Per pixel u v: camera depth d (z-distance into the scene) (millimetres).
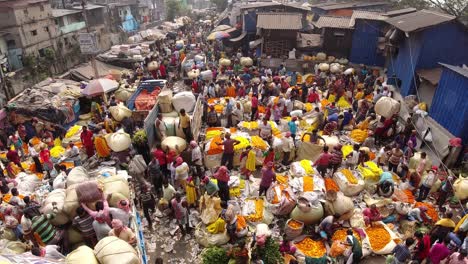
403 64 18906
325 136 14500
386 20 20781
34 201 9570
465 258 7949
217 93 20375
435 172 11133
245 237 9578
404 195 11312
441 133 13578
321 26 25062
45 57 28328
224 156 12812
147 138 13352
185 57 29844
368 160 13125
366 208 10664
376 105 15656
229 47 31938
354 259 8750
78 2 40469
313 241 9727
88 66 26484
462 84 12719
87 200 8562
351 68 22641
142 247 8906
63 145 15906
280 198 10922
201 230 10039
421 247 8406
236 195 11711
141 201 10484
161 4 71750
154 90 19750
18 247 8234
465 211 10867
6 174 13258
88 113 19672
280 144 13406
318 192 10773
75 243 8727
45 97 17766
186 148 13719
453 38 16672
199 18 71688
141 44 33781
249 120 17938
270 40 26094
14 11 25031
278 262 8727
